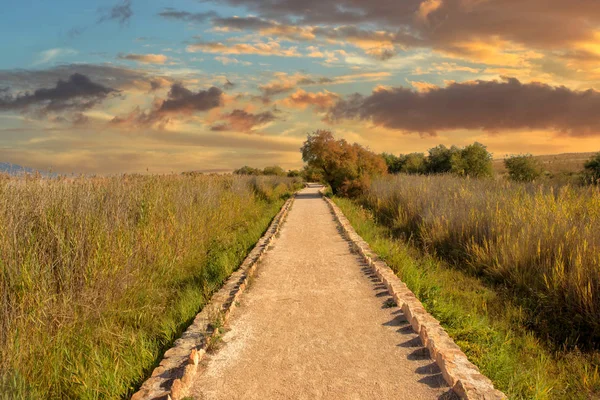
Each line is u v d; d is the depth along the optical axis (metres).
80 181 8.24
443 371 4.39
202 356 4.92
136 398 3.95
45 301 5.30
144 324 6.08
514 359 5.08
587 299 6.22
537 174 30.41
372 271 8.88
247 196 21.86
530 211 10.15
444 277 8.70
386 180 27.78
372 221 16.91
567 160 61.81
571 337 5.86
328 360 4.80
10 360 4.35
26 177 7.13
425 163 43.75
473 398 3.83
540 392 4.22
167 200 11.02
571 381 4.80
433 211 13.21
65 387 4.30
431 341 4.95
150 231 8.96
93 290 6.13
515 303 7.20
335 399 3.99
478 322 6.04
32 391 3.96
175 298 7.21
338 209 20.92
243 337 5.50
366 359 4.81
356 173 31.09
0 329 4.65
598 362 5.24
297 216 19.28
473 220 10.94
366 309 6.52
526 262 8.21
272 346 5.21
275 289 7.70
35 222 6.70
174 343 5.22
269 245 11.91
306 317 6.21
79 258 6.46
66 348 4.88
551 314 6.63
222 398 4.05
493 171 35.47
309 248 11.61
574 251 7.41
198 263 9.45
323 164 33.53
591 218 8.93
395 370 4.54
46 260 6.21
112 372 4.37
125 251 7.55
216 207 14.77
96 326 5.56
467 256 9.92
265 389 4.19
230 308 6.45
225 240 11.91
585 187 13.21
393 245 10.78
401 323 5.89
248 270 8.71
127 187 9.80
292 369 4.60
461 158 36.06
